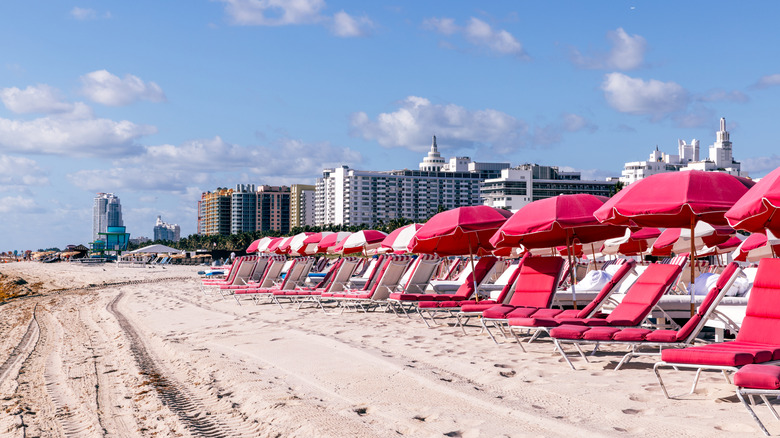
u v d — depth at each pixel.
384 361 8.25
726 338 9.88
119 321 17.23
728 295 10.27
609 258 21.67
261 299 20.38
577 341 7.48
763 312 6.12
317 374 7.89
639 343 7.19
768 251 10.37
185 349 10.89
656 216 9.49
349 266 16.58
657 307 9.51
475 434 5.11
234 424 6.14
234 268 22.56
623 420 5.19
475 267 12.84
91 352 12.20
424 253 14.24
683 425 4.93
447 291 15.62
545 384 6.62
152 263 85.69
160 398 7.54
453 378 7.19
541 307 10.23
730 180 8.16
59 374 10.08
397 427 5.50
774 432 4.63
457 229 11.95
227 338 11.80
